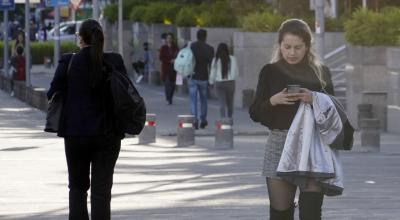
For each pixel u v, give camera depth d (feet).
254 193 68.18
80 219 45.93
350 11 185.37
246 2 183.73
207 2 203.31
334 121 37.88
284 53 38.70
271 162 38.60
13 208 61.62
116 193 68.44
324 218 57.06
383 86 127.13
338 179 38.14
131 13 242.78
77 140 44.86
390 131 122.01
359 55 127.85
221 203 63.31
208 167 85.15
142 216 57.88
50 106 45.32
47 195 67.72
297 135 38.04
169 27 220.64
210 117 141.69
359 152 99.30
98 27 45.47
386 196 66.74
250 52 157.89
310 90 38.70
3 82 216.95
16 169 83.87
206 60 122.52
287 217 38.86
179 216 57.82
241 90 159.43
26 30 188.96
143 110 45.50
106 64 45.39
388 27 127.13
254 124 131.75
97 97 45.21
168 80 165.99
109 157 45.55
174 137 115.85
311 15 172.35
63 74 45.21
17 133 120.26
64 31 347.97
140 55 235.81
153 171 82.02
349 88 130.11
